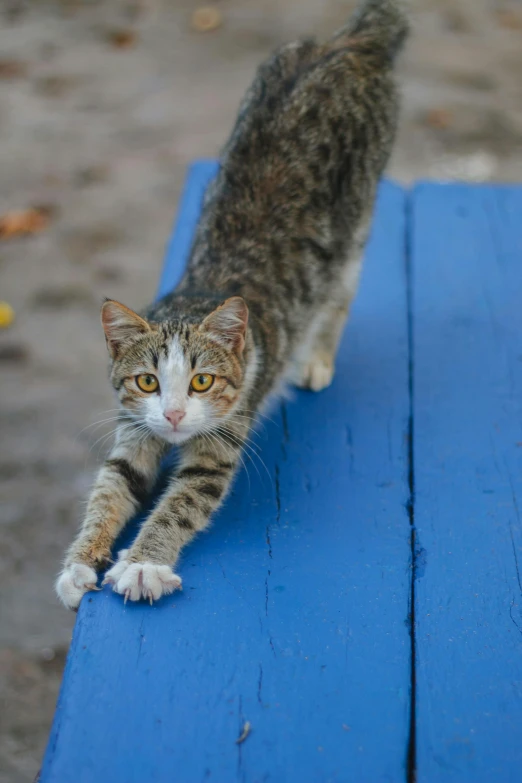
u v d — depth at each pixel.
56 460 1.82
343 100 1.58
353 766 1.25
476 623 1.32
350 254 1.60
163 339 1.42
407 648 1.30
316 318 1.58
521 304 1.62
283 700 1.28
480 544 1.37
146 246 2.21
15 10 3.29
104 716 1.27
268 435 1.48
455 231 1.71
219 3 3.30
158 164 2.49
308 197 1.56
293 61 1.61
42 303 2.05
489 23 3.16
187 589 1.34
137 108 2.73
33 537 1.75
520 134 2.58
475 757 1.25
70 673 1.29
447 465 1.44
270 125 1.57
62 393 1.90
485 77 2.84
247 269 1.53
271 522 1.40
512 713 1.27
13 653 1.65
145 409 1.42
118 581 1.33
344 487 1.42
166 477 1.45
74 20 3.22
